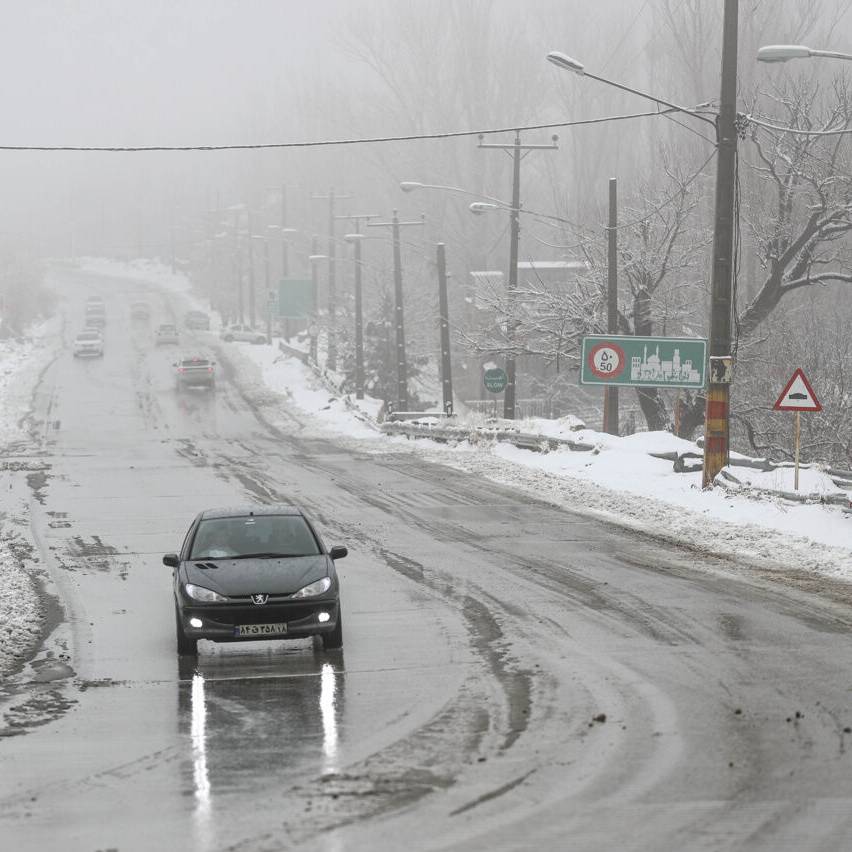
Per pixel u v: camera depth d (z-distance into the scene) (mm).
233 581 40812
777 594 49469
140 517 79812
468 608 48562
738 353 132625
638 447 100688
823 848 21469
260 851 22047
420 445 134375
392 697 34656
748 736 29156
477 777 26422
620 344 107312
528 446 118250
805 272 131750
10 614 49344
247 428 161000
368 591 52844
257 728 31656
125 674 39375
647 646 40344
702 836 22234
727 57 77312
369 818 23781
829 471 79625
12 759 29266
